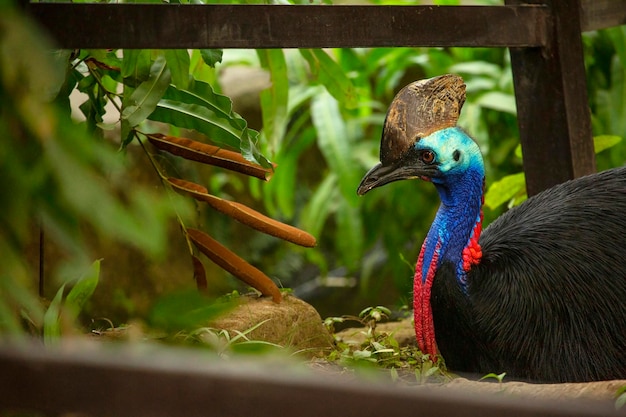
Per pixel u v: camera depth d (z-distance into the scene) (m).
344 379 1.88
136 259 9.15
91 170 1.75
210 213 11.13
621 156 10.28
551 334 4.86
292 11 5.25
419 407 1.75
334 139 10.97
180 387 1.81
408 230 11.81
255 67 11.62
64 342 2.84
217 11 5.06
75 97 10.02
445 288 5.00
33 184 1.75
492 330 4.92
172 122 5.74
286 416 1.79
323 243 12.73
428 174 5.05
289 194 11.55
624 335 4.82
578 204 5.18
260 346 3.13
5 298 2.05
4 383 1.83
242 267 5.84
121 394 1.82
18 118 1.78
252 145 5.43
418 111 5.06
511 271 4.96
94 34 4.83
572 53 6.27
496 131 11.37
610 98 10.55
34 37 1.67
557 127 6.30
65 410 1.83
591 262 4.91
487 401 1.73
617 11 6.63
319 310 12.69
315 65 6.84
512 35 6.06
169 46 4.96
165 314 1.95
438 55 11.50
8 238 1.84
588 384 3.96
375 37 5.50
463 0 11.18
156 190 6.27
